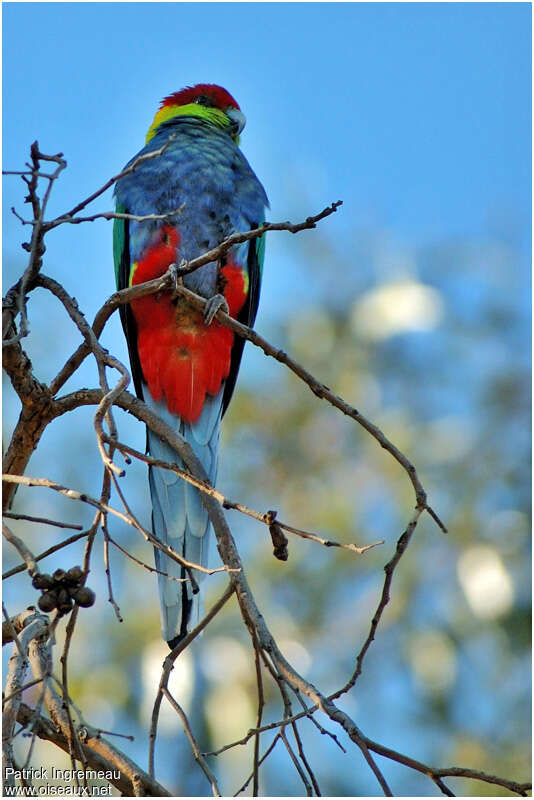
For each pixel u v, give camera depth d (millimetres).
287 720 5223
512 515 11758
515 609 11289
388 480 12094
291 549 11984
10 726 5211
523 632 11258
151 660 10859
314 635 11625
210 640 11031
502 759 10828
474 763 10812
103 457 5203
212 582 11492
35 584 4816
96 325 7008
